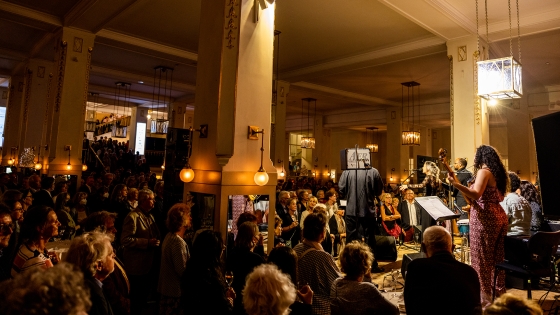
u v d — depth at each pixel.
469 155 7.07
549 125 2.24
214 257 2.48
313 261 2.63
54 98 7.98
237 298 2.65
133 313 3.57
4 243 2.50
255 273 1.67
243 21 3.83
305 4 7.06
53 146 7.74
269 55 4.04
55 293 0.95
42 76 10.98
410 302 2.07
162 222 4.91
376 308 2.17
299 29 8.24
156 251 3.81
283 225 5.57
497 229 2.93
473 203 3.05
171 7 7.52
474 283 2.04
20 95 12.56
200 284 2.37
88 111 24.52
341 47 9.32
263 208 3.89
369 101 15.16
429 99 15.48
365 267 2.31
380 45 9.08
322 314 2.51
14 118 12.40
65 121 7.78
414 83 12.67
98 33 8.62
